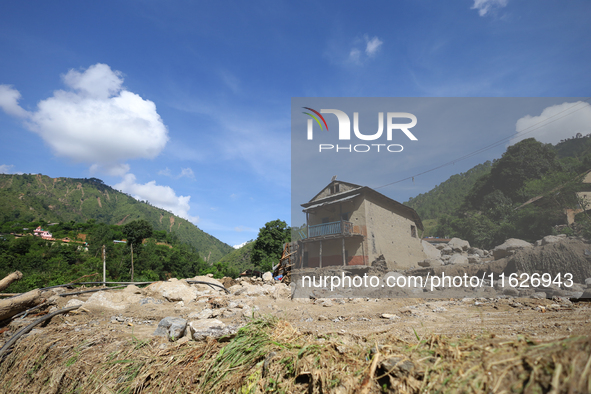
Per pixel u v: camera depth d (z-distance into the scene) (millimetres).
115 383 2590
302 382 1897
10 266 42500
